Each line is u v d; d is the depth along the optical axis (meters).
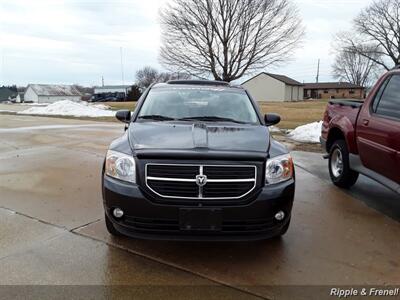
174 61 33.56
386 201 5.20
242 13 32.16
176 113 4.37
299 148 9.73
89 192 5.32
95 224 4.14
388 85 4.81
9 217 4.32
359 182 6.20
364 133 4.99
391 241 3.88
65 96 93.06
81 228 4.02
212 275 3.15
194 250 3.60
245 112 4.49
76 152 8.52
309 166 7.44
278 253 3.57
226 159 3.17
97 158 7.80
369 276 3.18
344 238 3.93
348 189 5.78
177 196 3.14
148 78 80.31
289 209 3.37
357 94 88.25
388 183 4.46
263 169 3.25
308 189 5.75
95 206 4.72
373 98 5.04
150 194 3.15
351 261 3.43
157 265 3.30
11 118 19.44
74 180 5.96
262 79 71.50
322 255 3.54
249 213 3.14
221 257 3.47
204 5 31.80
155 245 3.67
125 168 3.26
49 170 6.65
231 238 3.18
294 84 74.88
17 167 6.88
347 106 5.75
